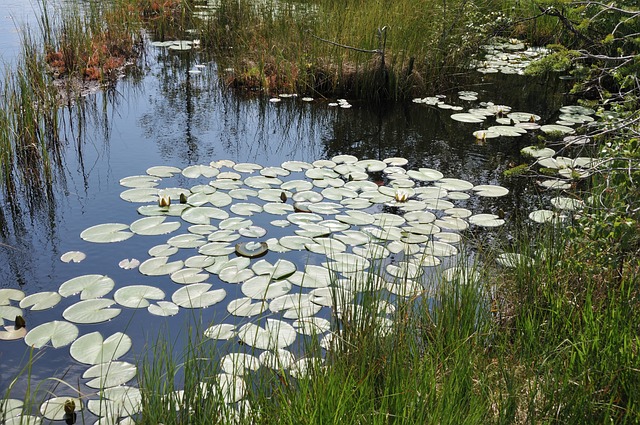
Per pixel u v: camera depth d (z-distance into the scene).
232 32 10.17
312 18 9.34
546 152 6.34
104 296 3.76
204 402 2.63
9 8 11.12
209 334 3.30
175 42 10.56
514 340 3.30
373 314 3.07
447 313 3.30
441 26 8.85
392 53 8.20
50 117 6.47
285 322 3.48
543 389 2.71
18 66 6.64
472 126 7.25
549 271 3.57
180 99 7.88
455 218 4.92
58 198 5.14
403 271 4.04
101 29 9.95
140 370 3.09
